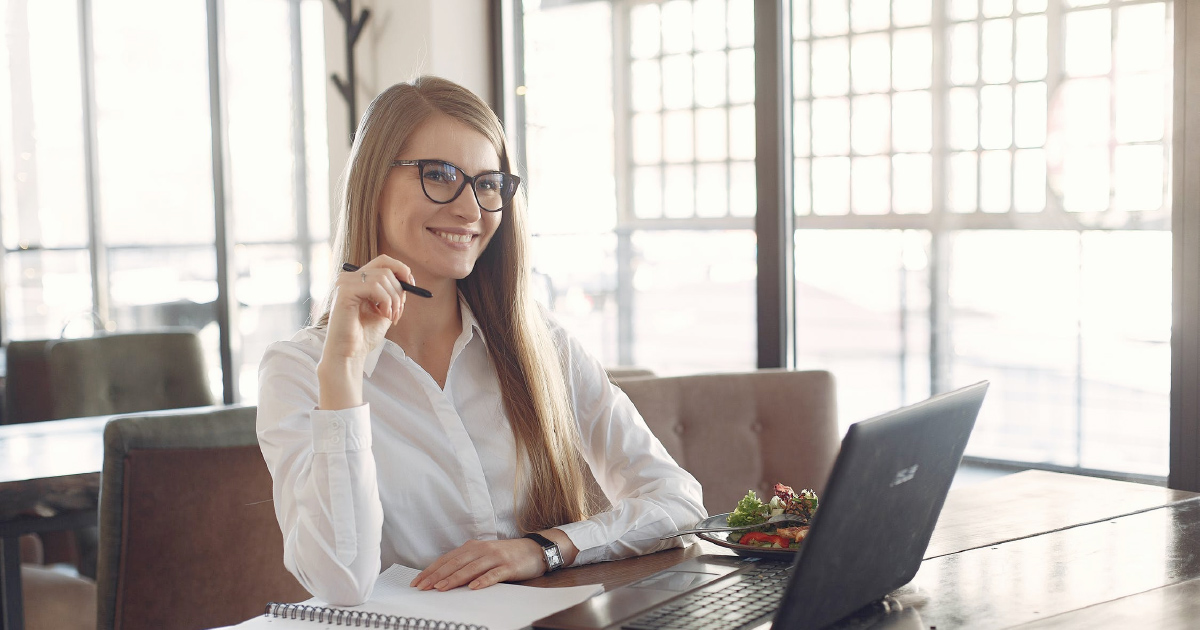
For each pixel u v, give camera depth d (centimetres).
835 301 303
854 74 293
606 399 164
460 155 144
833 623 110
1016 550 142
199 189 430
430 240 143
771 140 305
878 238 293
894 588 118
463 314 153
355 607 119
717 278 332
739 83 322
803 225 307
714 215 331
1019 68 266
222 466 179
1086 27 256
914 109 284
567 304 373
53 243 438
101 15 433
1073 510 165
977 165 275
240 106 423
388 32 388
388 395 144
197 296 437
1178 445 245
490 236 149
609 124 357
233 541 181
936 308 285
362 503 121
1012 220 271
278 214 420
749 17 318
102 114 437
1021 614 114
